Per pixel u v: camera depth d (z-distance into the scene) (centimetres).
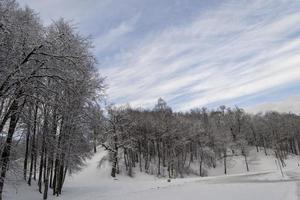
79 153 3216
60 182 3127
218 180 4431
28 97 1997
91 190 3450
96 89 2794
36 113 2253
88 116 2805
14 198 2666
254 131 13300
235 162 10350
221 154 10494
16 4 1977
